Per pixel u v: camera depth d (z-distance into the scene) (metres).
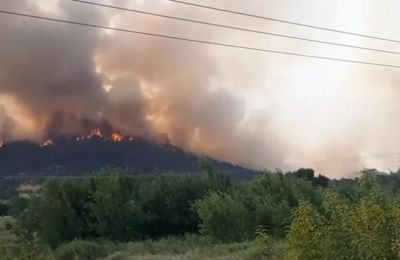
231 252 33.22
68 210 49.41
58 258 40.50
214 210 43.84
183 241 44.94
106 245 43.66
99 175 52.22
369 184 13.11
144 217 50.78
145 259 33.97
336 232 11.78
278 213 43.28
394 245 11.32
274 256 17.50
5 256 34.44
